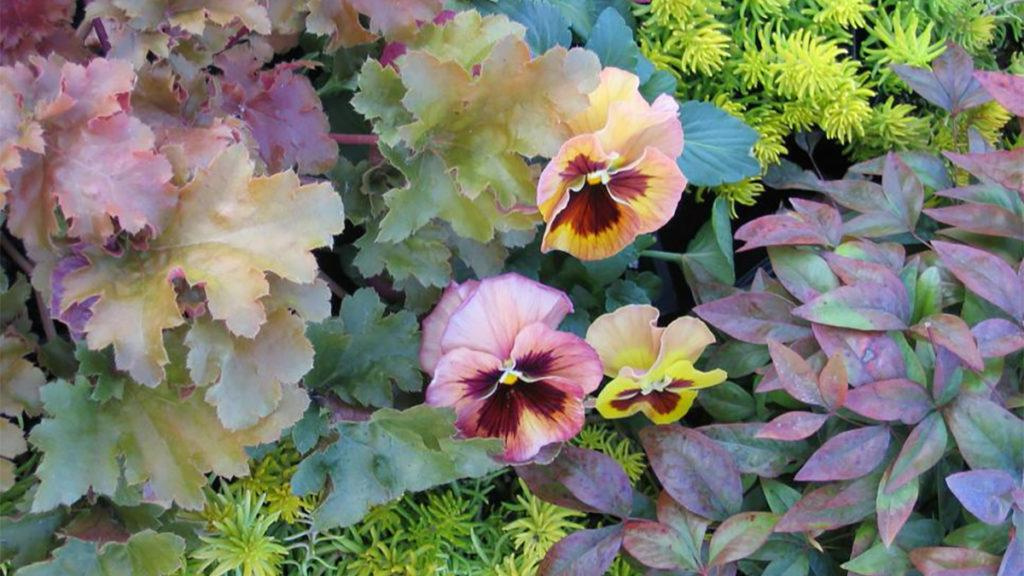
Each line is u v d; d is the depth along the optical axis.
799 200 0.64
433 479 0.57
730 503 0.60
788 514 0.58
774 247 0.63
